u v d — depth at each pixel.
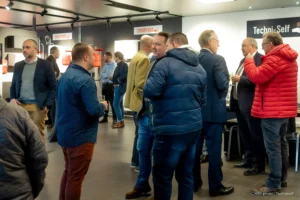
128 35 9.68
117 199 3.37
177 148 2.52
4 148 1.50
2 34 7.36
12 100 3.86
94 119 2.67
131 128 7.53
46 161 1.65
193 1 6.72
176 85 2.48
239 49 7.92
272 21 7.46
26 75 4.06
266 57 3.32
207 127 3.32
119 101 7.52
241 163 4.54
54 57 7.22
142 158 3.36
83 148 2.61
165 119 2.50
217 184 3.40
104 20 9.41
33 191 1.69
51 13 8.46
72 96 2.56
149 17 8.87
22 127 1.55
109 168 4.44
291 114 3.37
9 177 1.52
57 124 2.70
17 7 7.69
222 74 3.18
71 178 2.64
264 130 3.46
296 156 4.40
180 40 2.63
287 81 3.32
